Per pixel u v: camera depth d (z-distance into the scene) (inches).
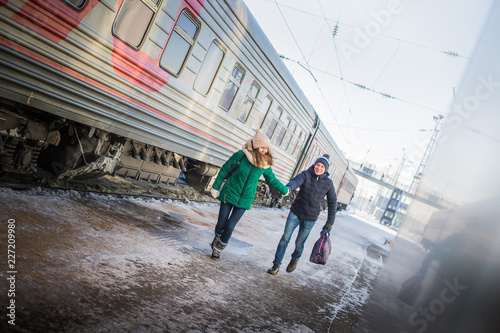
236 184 160.7
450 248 50.7
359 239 579.5
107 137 208.8
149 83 203.0
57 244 113.6
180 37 214.4
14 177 166.6
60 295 87.7
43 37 139.9
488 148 49.5
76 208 155.6
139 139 214.7
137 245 142.9
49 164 190.7
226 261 173.0
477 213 48.9
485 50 52.8
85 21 153.4
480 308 46.0
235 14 255.9
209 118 275.3
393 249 58.9
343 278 245.0
